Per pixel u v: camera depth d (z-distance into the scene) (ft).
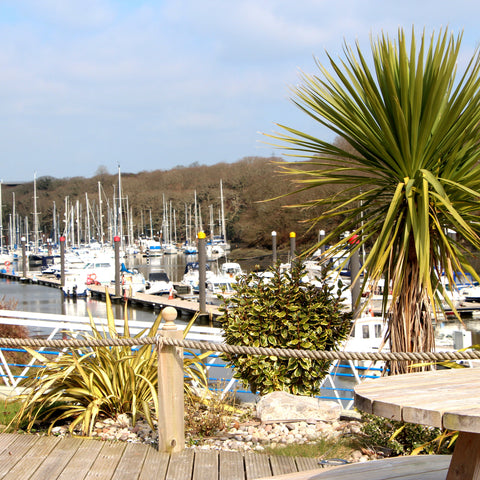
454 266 17.19
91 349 19.62
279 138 18.56
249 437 16.70
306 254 21.86
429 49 17.15
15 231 335.88
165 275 153.38
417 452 14.11
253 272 22.63
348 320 21.65
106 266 168.14
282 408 18.70
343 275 114.21
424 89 16.93
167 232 371.15
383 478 8.17
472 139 16.92
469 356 13.28
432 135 17.28
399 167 17.01
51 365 17.89
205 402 18.12
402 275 16.85
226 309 22.45
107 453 14.17
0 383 28.12
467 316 89.45
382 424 15.83
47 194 408.46
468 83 15.75
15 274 197.36
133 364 18.19
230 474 13.00
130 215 370.12
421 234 15.12
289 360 20.66
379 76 17.39
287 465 13.70
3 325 47.39
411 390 7.47
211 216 326.65
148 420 15.69
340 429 17.38
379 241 15.88
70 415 17.49
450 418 6.31
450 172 16.75
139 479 12.62
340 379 46.88
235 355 22.06
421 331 16.89
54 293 144.05
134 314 105.40
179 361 14.46
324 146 18.30
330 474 8.57
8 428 16.47
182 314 102.53
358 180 18.15
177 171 422.82
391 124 17.06
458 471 7.14
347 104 17.83
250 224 263.70
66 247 270.67
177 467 13.33
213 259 243.19
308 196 179.22
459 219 14.40
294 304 21.39
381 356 13.50
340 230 18.52
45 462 13.53
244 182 346.13
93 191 407.44
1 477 12.60
